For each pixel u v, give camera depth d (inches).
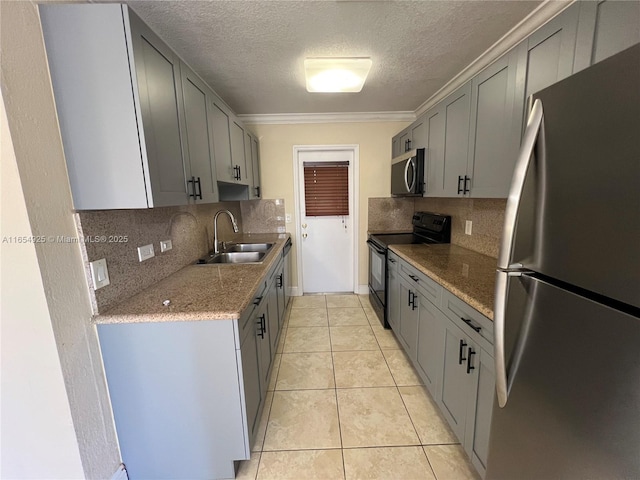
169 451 52.2
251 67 79.5
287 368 87.4
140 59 42.3
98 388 47.2
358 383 80.0
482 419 47.8
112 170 42.9
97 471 46.9
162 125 48.8
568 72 43.6
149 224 62.7
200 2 51.7
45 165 38.8
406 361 90.3
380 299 116.6
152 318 46.6
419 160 100.3
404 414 68.6
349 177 143.2
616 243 22.3
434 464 55.9
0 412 41.4
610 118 22.3
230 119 89.5
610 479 24.1
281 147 135.5
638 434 21.8
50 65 40.1
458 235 102.7
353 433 63.2
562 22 44.3
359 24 60.1
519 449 34.5
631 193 21.1
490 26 61.6
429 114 94.9
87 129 41.9
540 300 30.0
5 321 38.8
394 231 141.9
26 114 36.5
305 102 112.4
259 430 64.1
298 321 120.0
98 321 46.2
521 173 30.2
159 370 49.1
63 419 42.1
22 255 37.4
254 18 57.2
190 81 60.8
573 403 27.0
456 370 56.8
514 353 33.6
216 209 109.0
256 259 104.0
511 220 31.5
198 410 50.8
